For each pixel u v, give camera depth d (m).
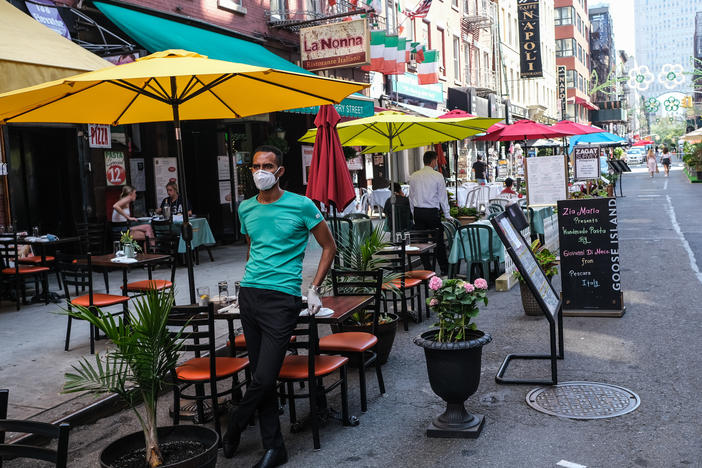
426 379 6.11
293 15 17.70
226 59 11.71
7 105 5.08
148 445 3.63
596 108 89.31
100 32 10.78
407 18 25.45
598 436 4.62
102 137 12.80
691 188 32.97
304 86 5.46
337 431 4.95
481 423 4.83
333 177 7.86
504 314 8.59
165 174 14.81
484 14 37.69
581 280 8.12
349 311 5.07
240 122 16.92
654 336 7.09
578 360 6.40
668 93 58.59
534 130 15.61
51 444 4.83
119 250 8.45
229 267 12.26
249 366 4.93
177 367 4.81
